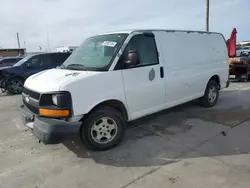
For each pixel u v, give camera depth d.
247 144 3.84
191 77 5.24
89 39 4.68
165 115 5.55
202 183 2.81
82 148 3.92
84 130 3.60
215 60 6.06
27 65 10.14
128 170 3.18
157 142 4.04
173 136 4.27
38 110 3.40
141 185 2.83
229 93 8.00
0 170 3.34
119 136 3.91
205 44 5.73
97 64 3.83
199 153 3.57
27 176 3.15
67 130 3.25
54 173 3.20
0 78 9.88
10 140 4.45
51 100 3.32
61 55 11.00
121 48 3.87
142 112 4.27
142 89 4.14
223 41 6.45
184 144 3.92
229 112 5.65
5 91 10.70
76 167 3.33
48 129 3.19
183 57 5.00
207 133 4.36
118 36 4.11
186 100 5.25
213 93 6.17
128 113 4.04
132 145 3.96
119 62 3.80
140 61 4.09
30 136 4.62
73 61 4.29
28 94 3.72
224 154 3.51
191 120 5.14
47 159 3.61
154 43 4.39
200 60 5.52
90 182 2.95
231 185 2.75
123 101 3.89
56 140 3.24
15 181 3.04
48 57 10.64
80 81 3.38
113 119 3.80
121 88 3.83
